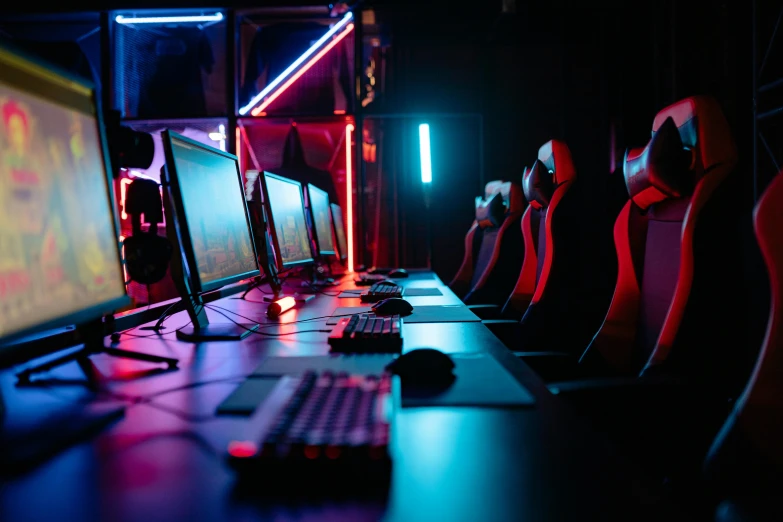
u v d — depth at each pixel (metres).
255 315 1.90
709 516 0.78
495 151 5.50
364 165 5.12
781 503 0.59
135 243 1.45
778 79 3.51
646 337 1.43
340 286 3.15
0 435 0.68
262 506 0.50
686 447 1.00
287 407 0.66
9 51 0.79
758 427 0.75
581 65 5.41
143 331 1.58
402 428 0.71
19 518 0.49
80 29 5.44
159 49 5.21
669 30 4.84
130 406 0.83
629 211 1.55
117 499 0.52
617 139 5.33
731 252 1.18
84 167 1.00
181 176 1.34
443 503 0.50
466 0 4.99
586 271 5.34
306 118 5.16
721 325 1.18
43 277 0.83
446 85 5.52
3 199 0.76
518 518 0.47
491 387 0.89
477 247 4.31
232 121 5.11
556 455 0.61
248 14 5.16
